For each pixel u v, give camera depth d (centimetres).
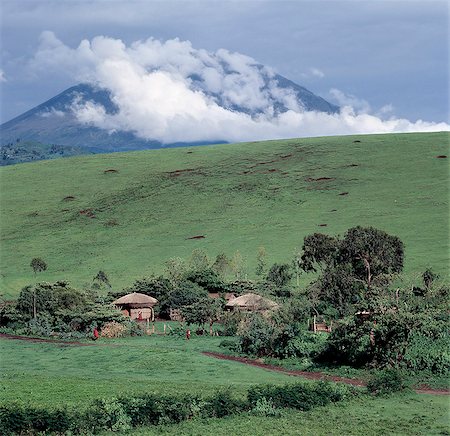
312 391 4912
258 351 7231
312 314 9162
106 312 9544
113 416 4181
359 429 4181
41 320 9794
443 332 6306
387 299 6625
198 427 4203
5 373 6138
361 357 6431
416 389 5569
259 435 4019
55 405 4484
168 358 6906
